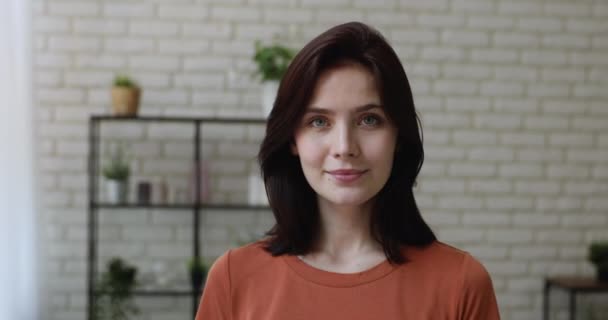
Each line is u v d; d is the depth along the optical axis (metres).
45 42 3.21
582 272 3.48
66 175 3.24
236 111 3.29
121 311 3.06
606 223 3.48
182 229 3.30
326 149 1.00
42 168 3.23
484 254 3.44
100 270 3.25
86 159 3.24
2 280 2.62
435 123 3.39
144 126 3.25
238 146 3.30
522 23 3.41
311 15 3.30
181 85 3.27
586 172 3.47
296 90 1.00
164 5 3.26
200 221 3.30
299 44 3.30
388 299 1.06
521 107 3.42
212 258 3.30
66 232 3.24
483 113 3.41
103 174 3.11
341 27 1.01
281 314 1.07
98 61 3.23
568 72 3.44
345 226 1.12
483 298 1.07
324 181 1.02
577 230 3.48
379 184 1.01
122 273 3.01
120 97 3.00
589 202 3.47
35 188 3.13
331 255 1.13
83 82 3.23
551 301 3.47
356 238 1.12
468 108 3.40
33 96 3.13
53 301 3.24
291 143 1.10
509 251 3.45
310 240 1.13
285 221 1.13
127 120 3.10
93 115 3.15
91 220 3.05
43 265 3.22
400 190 1.10
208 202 3.28
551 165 3.45
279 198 1.14
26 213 2.97
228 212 3.31
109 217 3.26
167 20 3.26
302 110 1.01
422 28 3.37
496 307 1.08
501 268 3.45
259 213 3.32
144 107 3.26
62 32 3.22
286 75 1.03
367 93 0.98
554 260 3.47
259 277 1.12
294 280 1.09
